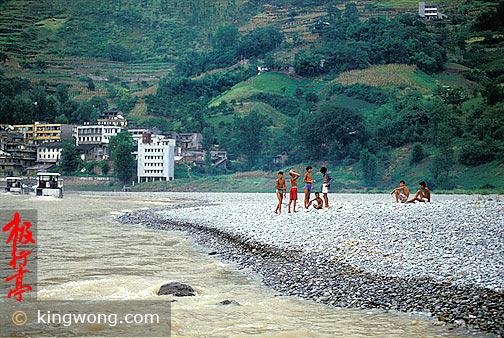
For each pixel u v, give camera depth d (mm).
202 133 196625
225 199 85938
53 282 16484
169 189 154750
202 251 24500
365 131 164125
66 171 168000
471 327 11516
